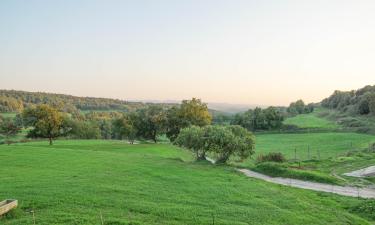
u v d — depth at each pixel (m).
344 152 100.69
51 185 39.94
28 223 26.23
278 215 33.50
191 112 116.56
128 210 31.69
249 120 192.00
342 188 53.03
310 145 123.12
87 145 106.75
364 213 38.31
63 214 28.98
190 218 30.52
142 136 133.50
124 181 44.91
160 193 39.25
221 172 59.72
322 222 33.00
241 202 37.56
